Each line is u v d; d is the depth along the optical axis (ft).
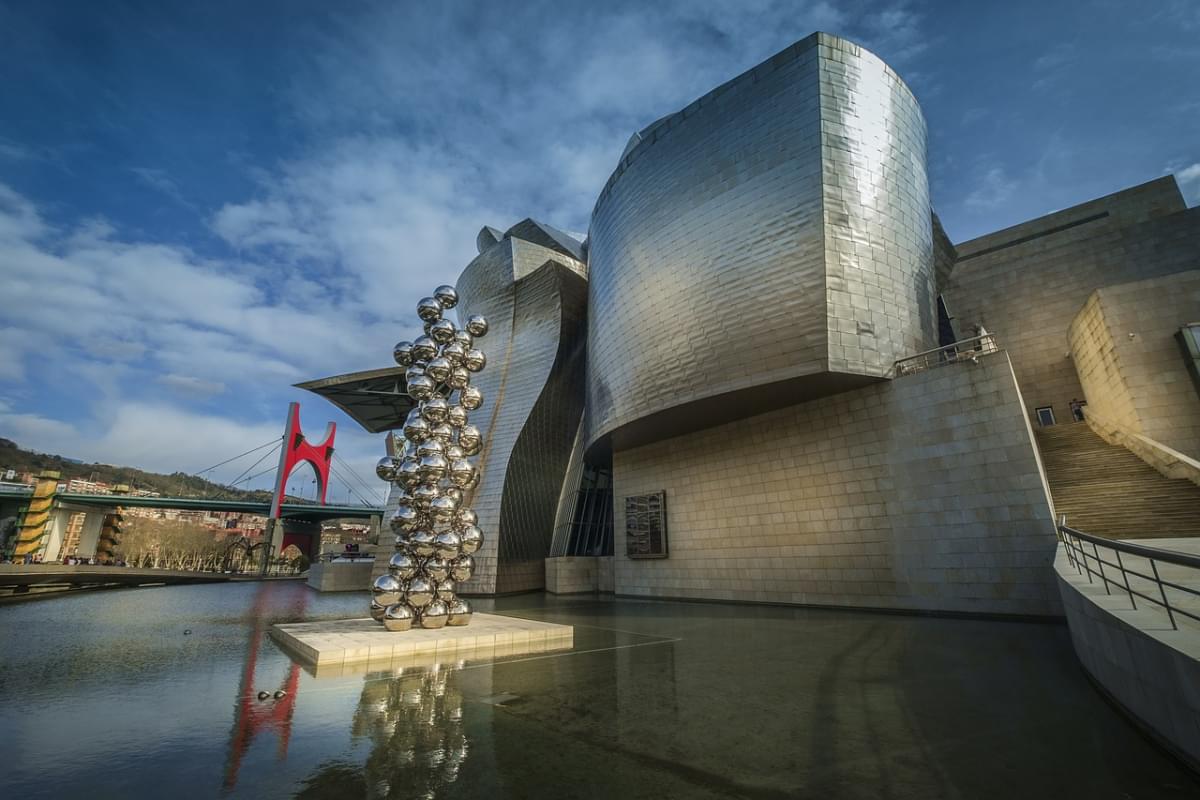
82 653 30.89
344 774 13.41
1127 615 17.35
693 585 63.87
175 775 13.39
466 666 26.50
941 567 44.78
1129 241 76.64
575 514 92.79
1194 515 38.14
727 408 58.95
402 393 131.64
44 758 14.57
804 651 29.55
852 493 51.31
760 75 57.00
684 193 61.46
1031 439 44.14
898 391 49.67
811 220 51.21
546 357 93.09
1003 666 24.57
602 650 30.53
